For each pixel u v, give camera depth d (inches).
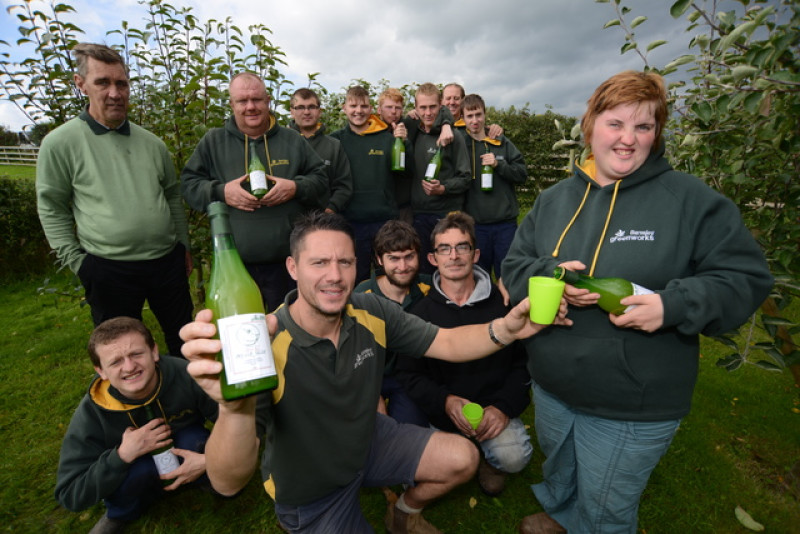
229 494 51.1
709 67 76.9
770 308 82.6
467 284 97.0
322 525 64.9
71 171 96.4
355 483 66.8
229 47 144.0
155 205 103.0
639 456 58.2
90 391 76.7
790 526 80.4
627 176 57.2
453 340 66.9
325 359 57.6
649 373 54.8
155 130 146.3
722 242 51.8
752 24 56.5
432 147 161.2
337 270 53.3
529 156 386.6
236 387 39.2
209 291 45.6
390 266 100.0
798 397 114.3
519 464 86.6
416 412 95.0
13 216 222.7
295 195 111.0
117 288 101.3
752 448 99.0
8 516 86.0
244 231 109.2
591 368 57.3
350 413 60.7
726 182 75.7
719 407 112.3
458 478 71.2
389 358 98.6
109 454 74.7
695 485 89.9
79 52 90.4
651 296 49.8
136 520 84.6
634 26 72.4
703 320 48.7
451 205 161.0
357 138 153.0
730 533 80.4
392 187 160.4
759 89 59.6
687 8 63.4
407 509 78.3
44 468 98.2
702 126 77.6
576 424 64.8
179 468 78.4
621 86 53.2
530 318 54.0
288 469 60.2
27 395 124.9
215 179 115.2
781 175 73.0
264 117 110.3
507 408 86.9
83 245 101.0
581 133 74.9
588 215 59.9
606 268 56.2
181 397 82.7
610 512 63.1
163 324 115.5
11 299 204.1
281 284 119.1
